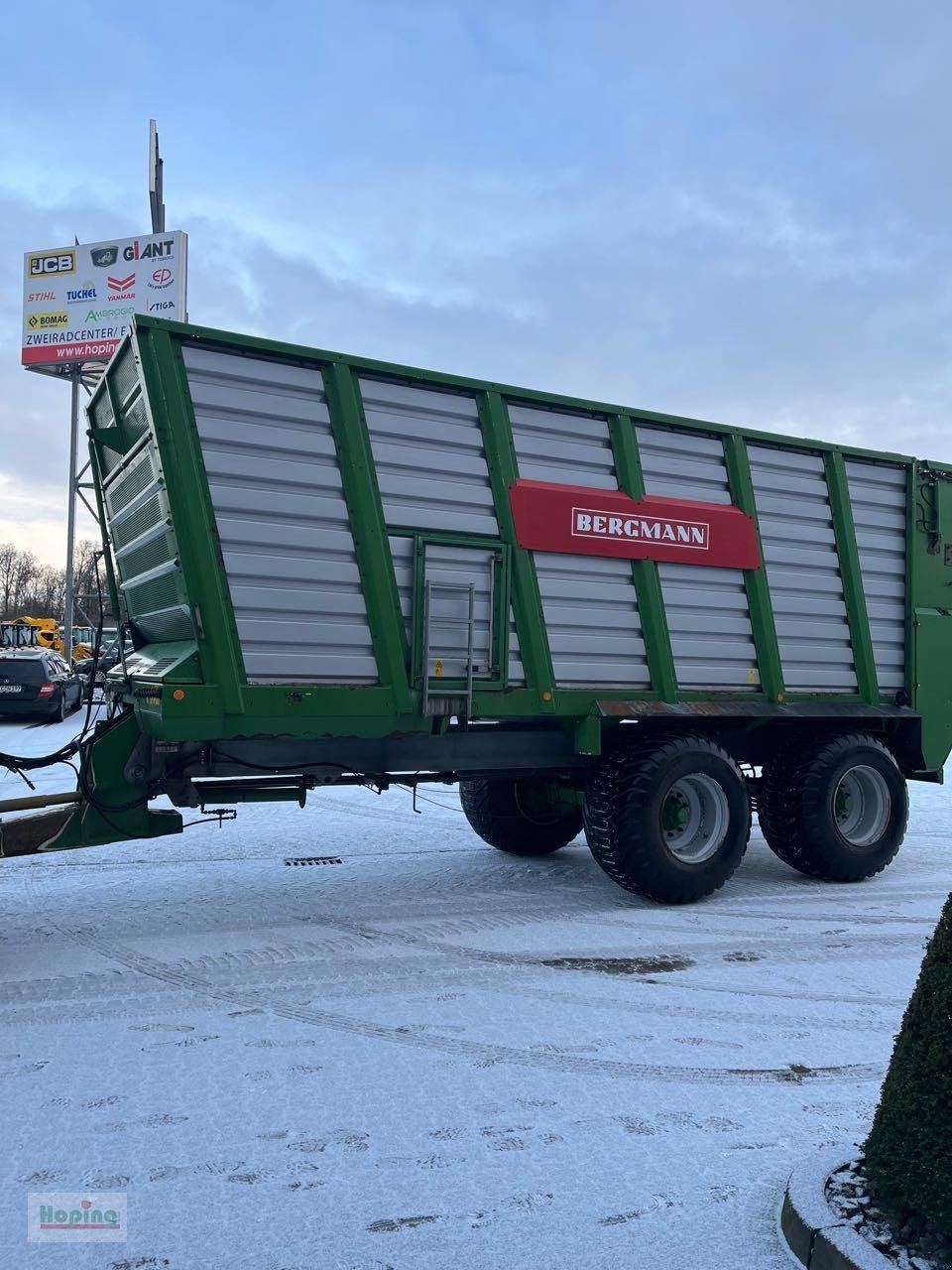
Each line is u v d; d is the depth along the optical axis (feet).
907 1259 7.55
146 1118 10.99
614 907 21.20
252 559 17.72
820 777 23.38
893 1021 14.29
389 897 21.95
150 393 17.15
